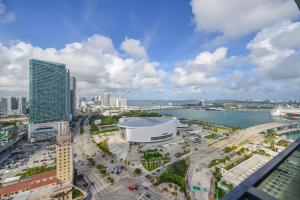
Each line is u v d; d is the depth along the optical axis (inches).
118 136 7386.8
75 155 5157.5
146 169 4175.7
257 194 373.7
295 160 568.7
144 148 5816.9
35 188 2947.8
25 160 4896.7
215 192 3117.6
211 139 7022.6
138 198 3004.4
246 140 6904.5
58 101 7849.4
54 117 7662.4
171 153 5305.1
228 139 7047.2
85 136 7519.7
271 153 5191.9
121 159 4734.3
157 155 5014.8
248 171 3890.3
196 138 6993.1
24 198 2778.1
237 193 389.4
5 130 6358.3
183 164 4259.4
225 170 3932.1
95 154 5251.0
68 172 3299.7
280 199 400.5
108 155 5088.6
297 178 482.3
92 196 3073.3
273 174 502.3
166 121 7322.8
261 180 462.3
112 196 3068.4
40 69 7194.9
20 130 7406.5
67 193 2970.0
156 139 6520.7
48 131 7022.6
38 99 7116.1
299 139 720.3
